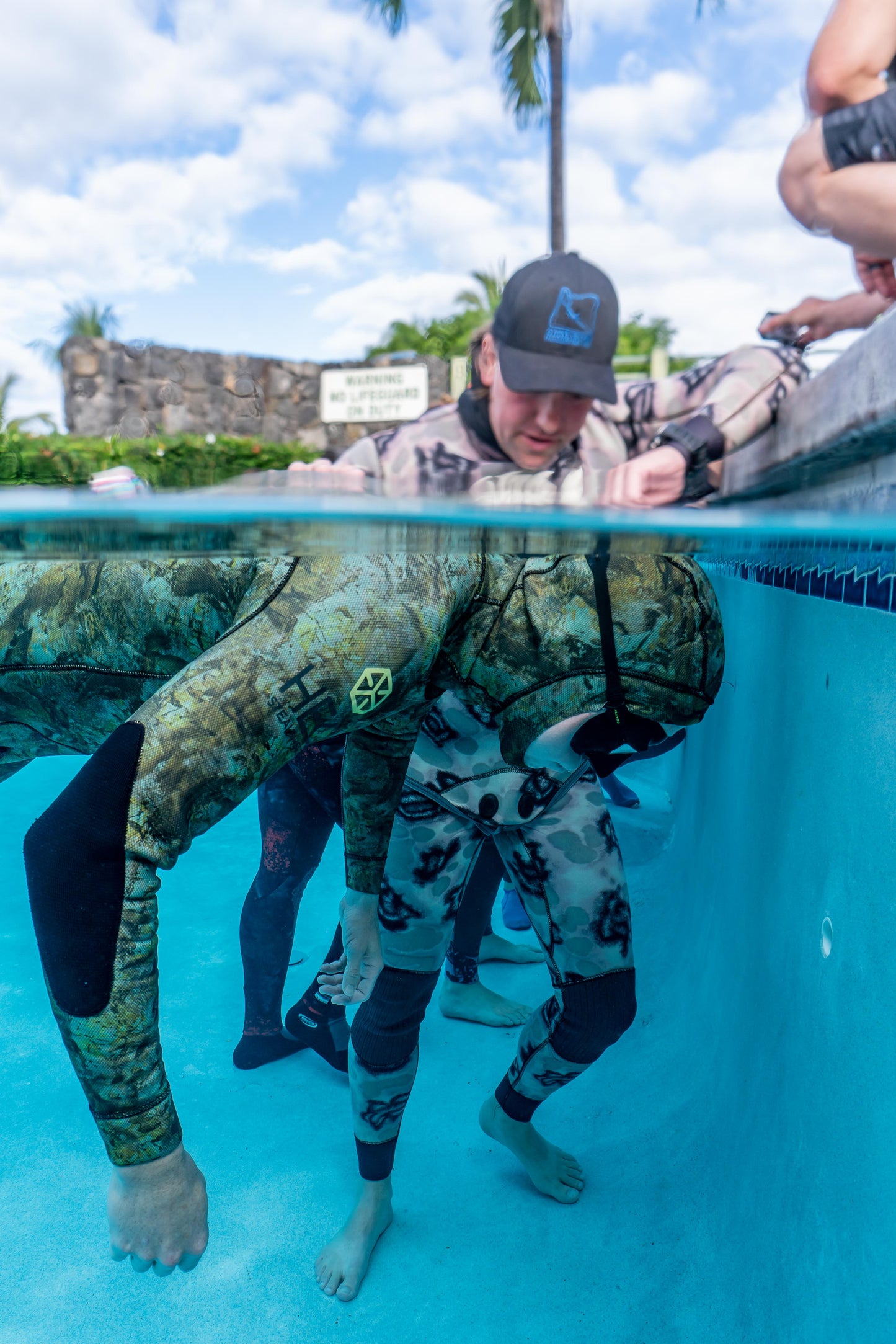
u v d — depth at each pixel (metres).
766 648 2.44
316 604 1.33
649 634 1.46
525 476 0.97
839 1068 1.50
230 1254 2.21
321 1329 2.00
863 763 1.51
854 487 0.92
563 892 1.95
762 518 1.07
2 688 1.86
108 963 1.16
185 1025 3.19
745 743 2.65
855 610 1.61
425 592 1.37
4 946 3.78
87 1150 2.59
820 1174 1.54
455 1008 3.20
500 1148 2.54
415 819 1.95
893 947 1.31
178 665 1.72
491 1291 2.06
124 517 1.11
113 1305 2.07
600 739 1.51
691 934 3.12
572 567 1.46
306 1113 2.73
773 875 2.13
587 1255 2.13
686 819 3.97
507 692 1.50
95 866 1.15
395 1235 2.24
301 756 2.45
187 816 1.21
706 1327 1.84
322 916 4.08
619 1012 1.96
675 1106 2.50
